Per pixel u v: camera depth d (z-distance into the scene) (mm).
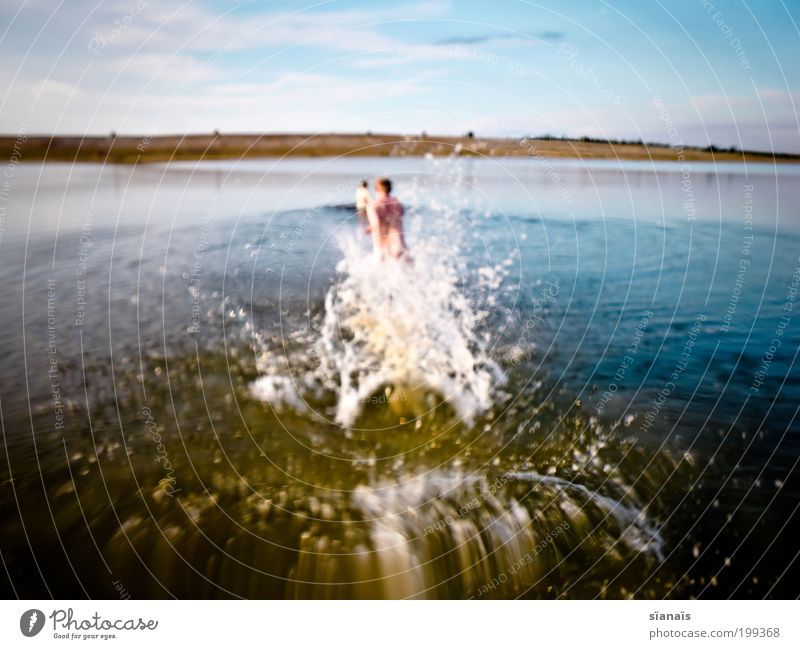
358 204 7188
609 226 11297
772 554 3812
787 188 14531
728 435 4965
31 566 3691
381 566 3715
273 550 3816
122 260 8969
